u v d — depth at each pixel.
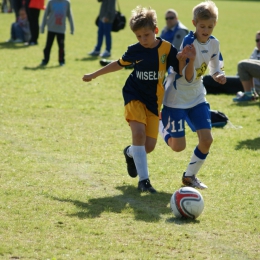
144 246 11.03
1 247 10.69
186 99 14.52
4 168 15.88
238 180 15.61
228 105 26.02
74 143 18.86
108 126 21.39
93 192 14.24
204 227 12.14
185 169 16.48
